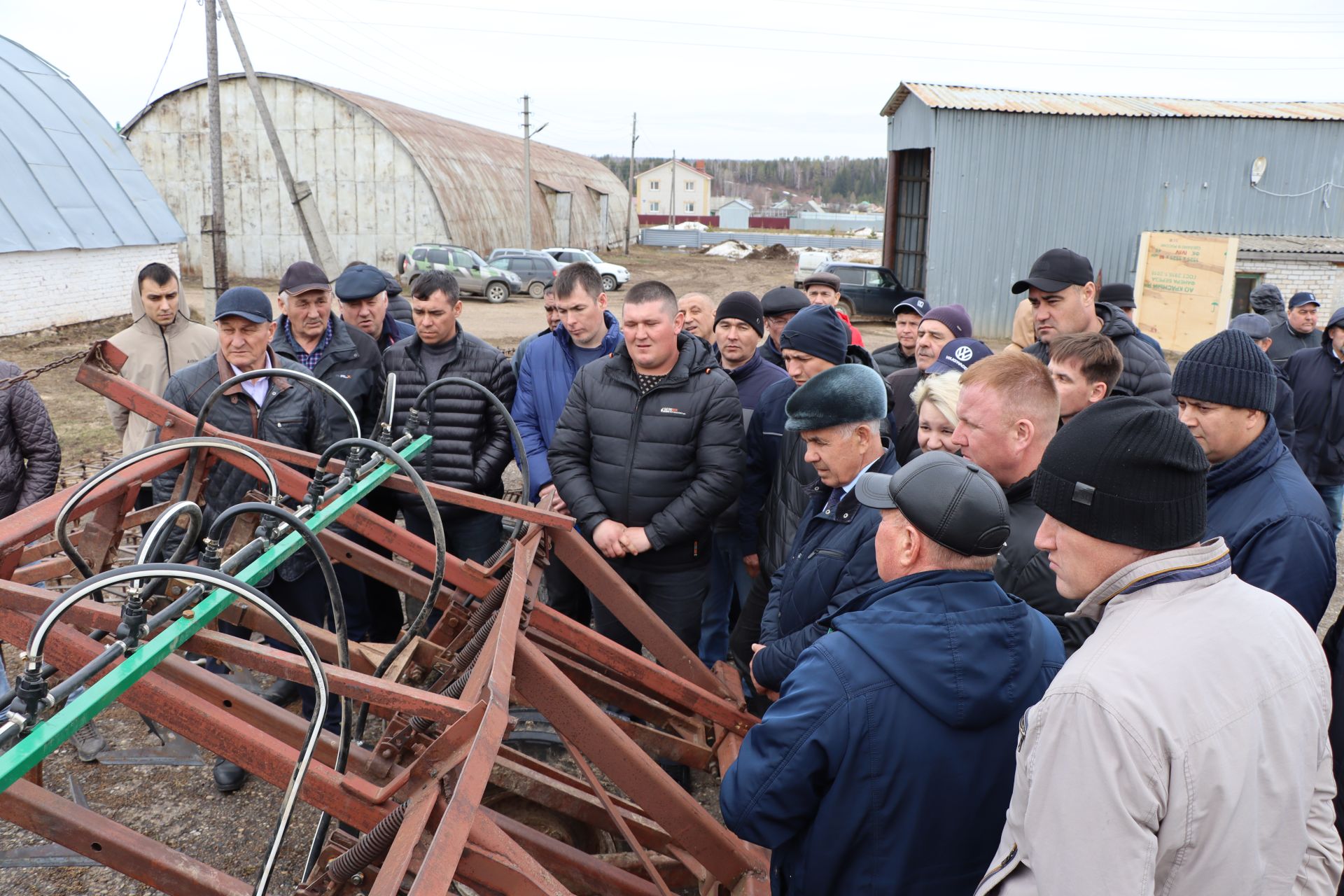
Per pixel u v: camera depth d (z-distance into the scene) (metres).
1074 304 3.78
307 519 2.12
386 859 1.67
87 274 16.12
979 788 1.70
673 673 2.89
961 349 3.78
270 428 3.46
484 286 23.91
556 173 41.44
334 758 2.16
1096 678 1.29
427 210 28.64
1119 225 18.20
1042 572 2.33
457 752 1.79
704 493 3.46
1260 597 1.39
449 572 2.80
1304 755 1.32
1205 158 17.81
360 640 4.20
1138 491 1.40
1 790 1.29
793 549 2.69
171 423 2.60
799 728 1.71
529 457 4.27
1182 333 16.73
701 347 3.62
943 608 1.69
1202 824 1.25
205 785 3.51
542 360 4.31
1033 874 1.38
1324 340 5.77
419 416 2.92
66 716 1.40
